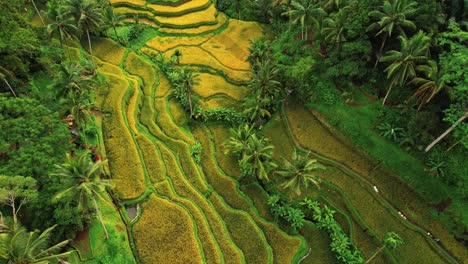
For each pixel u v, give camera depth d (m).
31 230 31.05
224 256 34.59
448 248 35.75
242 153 39.12
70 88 38.31
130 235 35.62
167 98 50.88
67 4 46.91
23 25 48.88
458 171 37.53
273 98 47.53
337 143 44.41
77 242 33.62
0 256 23.59
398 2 38.97
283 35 56.03
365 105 44.75
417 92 37.91
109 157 41.72
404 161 40.16
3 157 31.30
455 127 36.78
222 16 66.25
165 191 39.31
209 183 41.56
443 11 40.78
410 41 36.47
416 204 38.75
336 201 40.12
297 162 34.38
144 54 58.62
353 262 34.72
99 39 59.25
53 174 28.36
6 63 42.81
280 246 35.88
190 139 45.81
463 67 34.31
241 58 58.06
